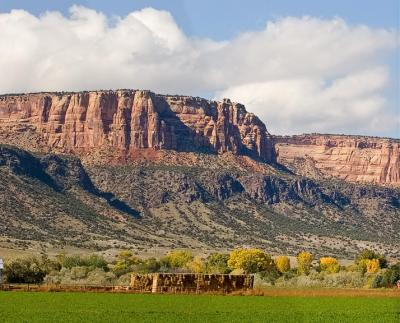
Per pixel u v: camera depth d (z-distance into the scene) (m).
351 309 132.50
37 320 105.81
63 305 128.00
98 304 131.62
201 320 111.06
